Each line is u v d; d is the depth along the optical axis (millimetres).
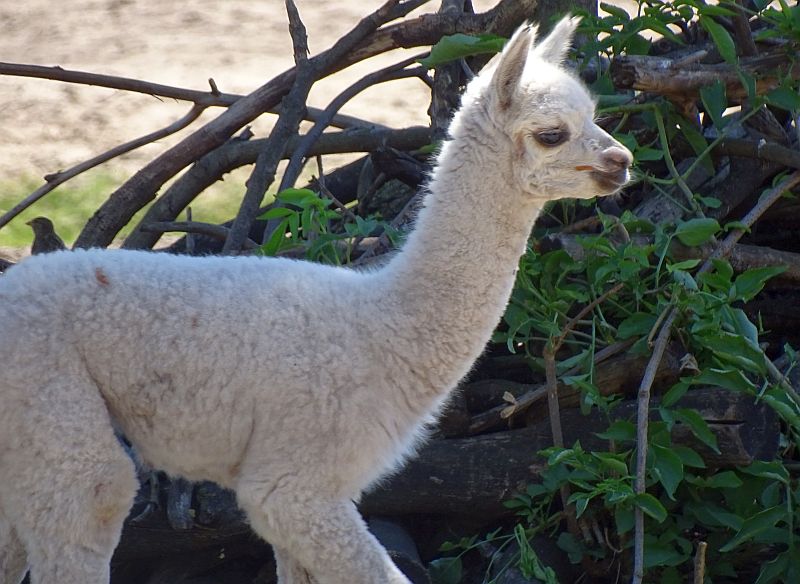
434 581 18750
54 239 21703
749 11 21312
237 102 24953
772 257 20625
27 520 14984
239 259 16188
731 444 18016
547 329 18516
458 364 16109
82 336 15109
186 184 25969
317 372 15359
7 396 14797
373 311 15836
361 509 19312
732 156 21203
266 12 53094
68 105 41688
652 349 18984
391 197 26156
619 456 17516
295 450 15336
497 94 15461
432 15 24422
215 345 15289
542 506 19312
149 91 25656
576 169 15477
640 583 16984
